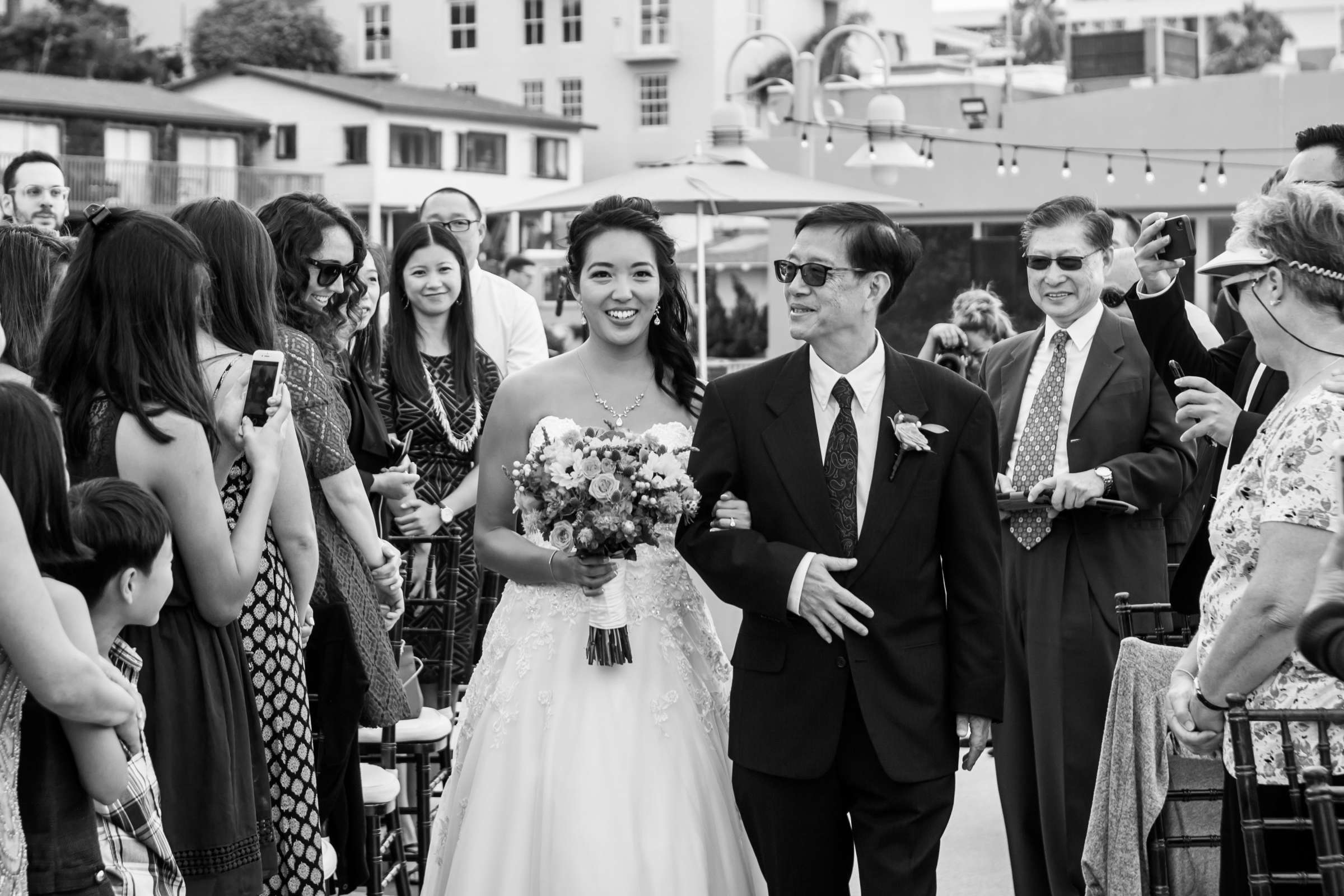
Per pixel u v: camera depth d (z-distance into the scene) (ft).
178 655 11.21
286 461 12.55
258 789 12.00
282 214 14.87
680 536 12.42
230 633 11.68
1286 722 9.20
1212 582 10.56
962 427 12.01
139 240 11.20
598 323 13.60
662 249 13.71
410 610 18.06
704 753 13.24
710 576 11.97
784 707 11.88
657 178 36.40
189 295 11.31
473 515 19.16
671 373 14.15
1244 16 189.78
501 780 13.00
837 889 12.12
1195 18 191.93
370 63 181.68
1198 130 57.93
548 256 66.74
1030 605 16.12
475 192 146.72
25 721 9.44
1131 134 58.59
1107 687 15.72
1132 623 15.23
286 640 12.60
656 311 13.91
